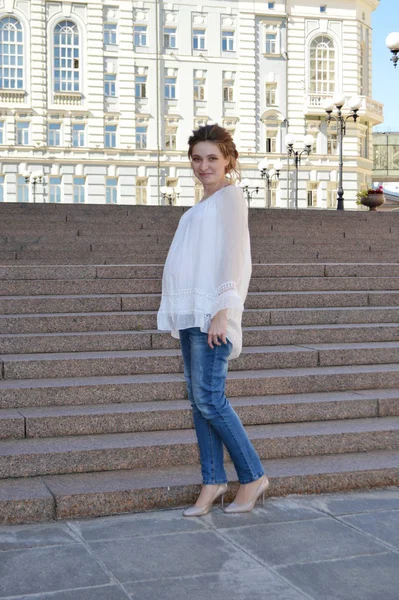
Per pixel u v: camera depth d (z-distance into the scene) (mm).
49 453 4641
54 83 48156
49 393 5340
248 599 3299
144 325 6688
